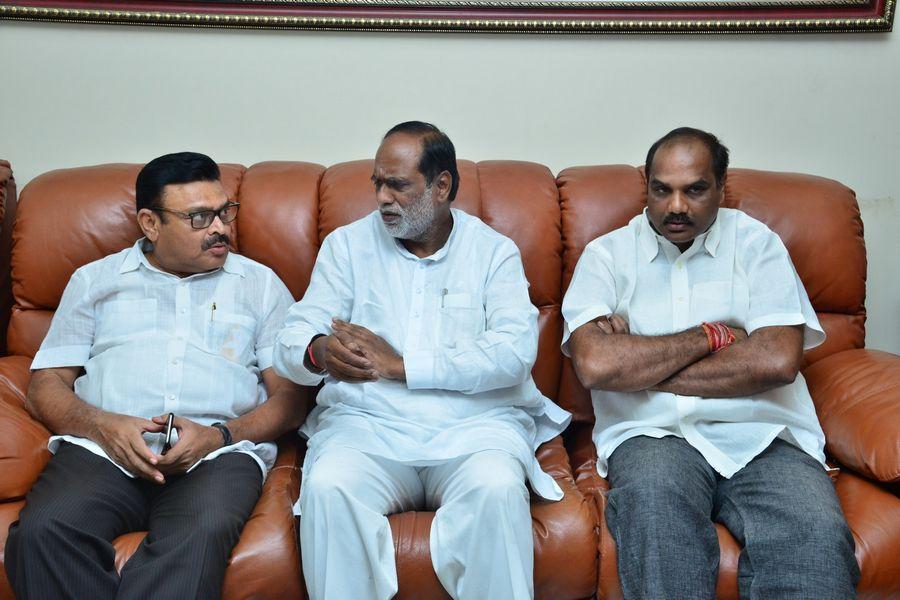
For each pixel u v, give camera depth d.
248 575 1.61
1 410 1.81
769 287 1.92
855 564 1.61
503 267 1.93
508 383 1.80
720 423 1.86
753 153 2.47
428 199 1.83
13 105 2.42
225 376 1.92
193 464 1.76
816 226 2.14
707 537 1.66
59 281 2.11
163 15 2.34
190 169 1.89
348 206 2.13
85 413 1.80
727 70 2.42
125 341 1.93
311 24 2.36
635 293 1.99
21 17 2.34
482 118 2.46
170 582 1.54
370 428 1.78
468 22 2.36
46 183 2.17
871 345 2.55
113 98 2.43
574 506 1.73
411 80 2.43
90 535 1.59
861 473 1.79
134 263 1.98
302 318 1.90
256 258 2.14
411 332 1.89
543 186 2.20
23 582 1.56
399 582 1.62
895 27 2.38
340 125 2.46
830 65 2.41
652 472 1.71
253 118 2.45
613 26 2.36
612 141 2.47
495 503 1.59
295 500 1.81
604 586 1.67
